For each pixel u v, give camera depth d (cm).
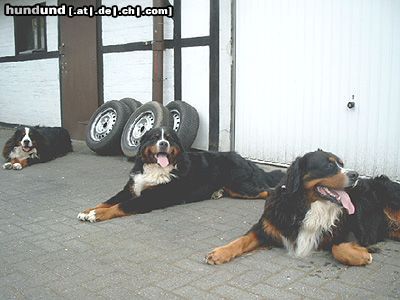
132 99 873
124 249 391
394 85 572
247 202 539
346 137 623
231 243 371
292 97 674
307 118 661
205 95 781
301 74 660
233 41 731
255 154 732
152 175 505
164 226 452
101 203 519
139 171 516
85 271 347
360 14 592
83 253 383
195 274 339
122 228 446
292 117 678
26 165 757
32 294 311
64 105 1081
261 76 707
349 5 601
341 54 616
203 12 763
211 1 746
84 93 1020
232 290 314
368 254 350
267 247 384
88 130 864
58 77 1088
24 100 1215
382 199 400
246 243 373
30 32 1199
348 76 612
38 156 775
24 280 333
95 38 971
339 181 345
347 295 306
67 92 1065
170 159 505
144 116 783
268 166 705
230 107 749
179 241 410
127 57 915
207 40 763
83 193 584
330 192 354
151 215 488
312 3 636
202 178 545
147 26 870
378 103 588
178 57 813
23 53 1190
